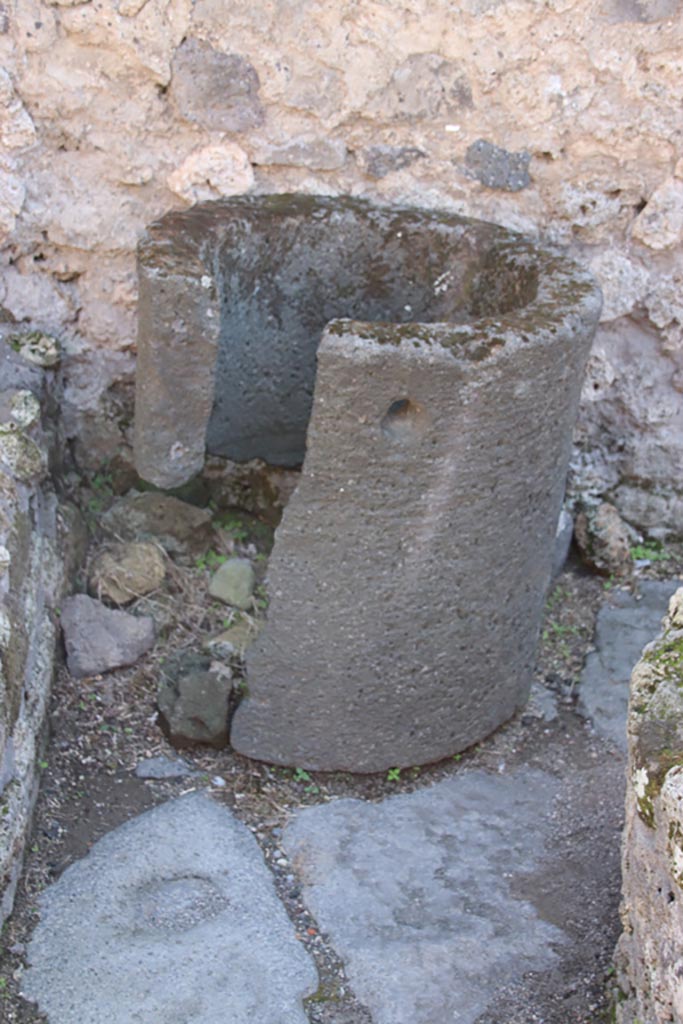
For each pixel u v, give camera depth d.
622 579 3.97
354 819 3.14
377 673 3.10
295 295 3.70
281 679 3.12
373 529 2.91
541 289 3.12
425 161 3.71
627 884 2.44
